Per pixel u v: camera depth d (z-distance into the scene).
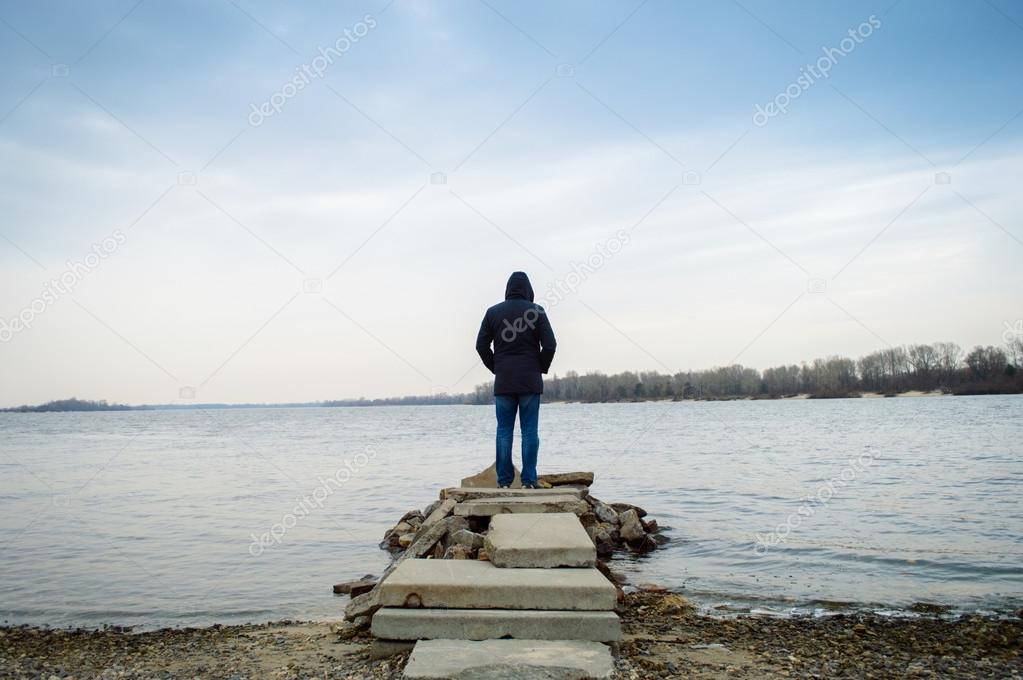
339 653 6.43
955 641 6.86
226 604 9.15
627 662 5.74
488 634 5.57
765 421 74.06
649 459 32.03
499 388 9.78
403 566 6.50
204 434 76.62
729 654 6.34
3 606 9.09
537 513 8.34
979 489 19.61
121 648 7.09
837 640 6.89
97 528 15.26
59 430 96.19
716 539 13.23
